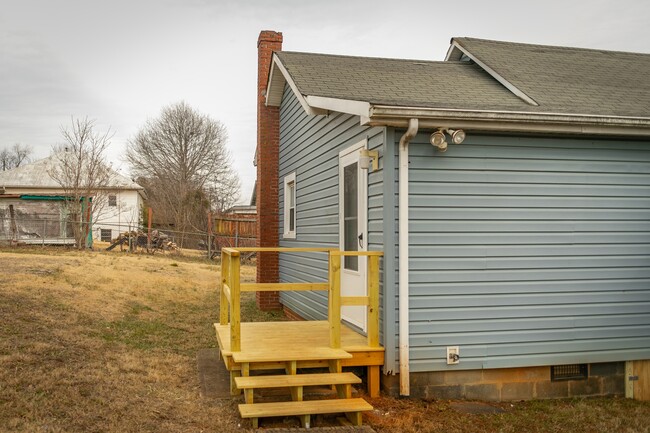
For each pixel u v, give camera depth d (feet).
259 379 16.60
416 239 18.53
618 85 23.79
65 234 70.28
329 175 25.66
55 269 39.81
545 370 19.80
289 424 16.02
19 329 22.16
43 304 27.61
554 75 24.58
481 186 19.01
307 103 21.53
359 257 21.16
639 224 20.35
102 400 16.25
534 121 18.26
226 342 19.48
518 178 19.31
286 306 35.81
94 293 33.14
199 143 163.53
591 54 30.30
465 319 18.85
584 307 19.80
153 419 15.42
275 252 38.22
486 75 25.57
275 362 17.67
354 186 22.24
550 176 19.56
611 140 20.12
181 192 128.77
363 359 18.39
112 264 49.26
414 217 18.52
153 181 159.84
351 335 20.72
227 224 75.00
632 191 20.30
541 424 17.11
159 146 161.68
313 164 28.68
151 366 20.62
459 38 30.01
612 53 31.17
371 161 19.53
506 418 17.44
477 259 18.95
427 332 18.58
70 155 94.79
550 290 19.52
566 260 19.67
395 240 18.43
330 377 16.94
